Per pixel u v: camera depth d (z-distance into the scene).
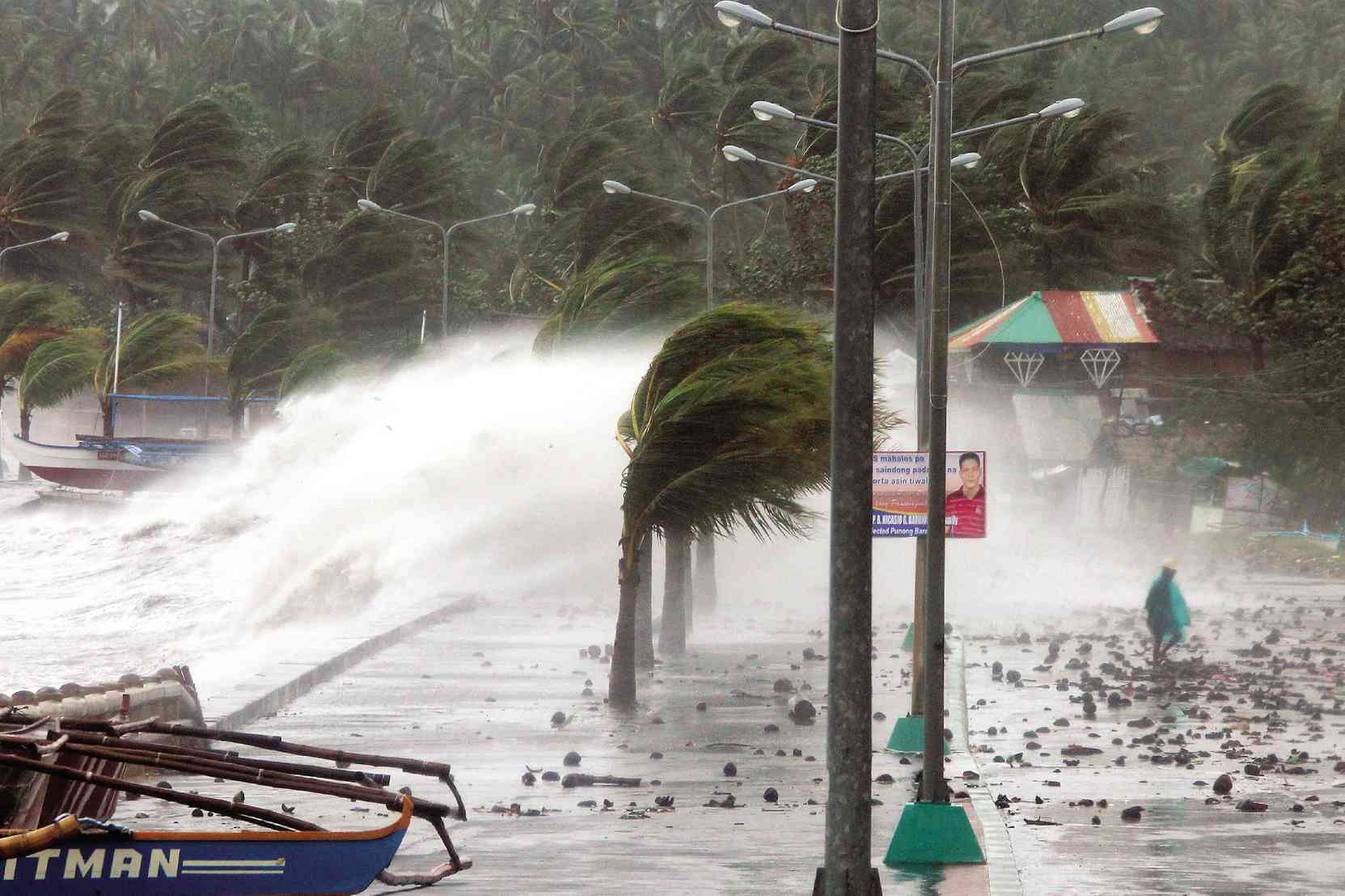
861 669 17.53
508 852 22.91
